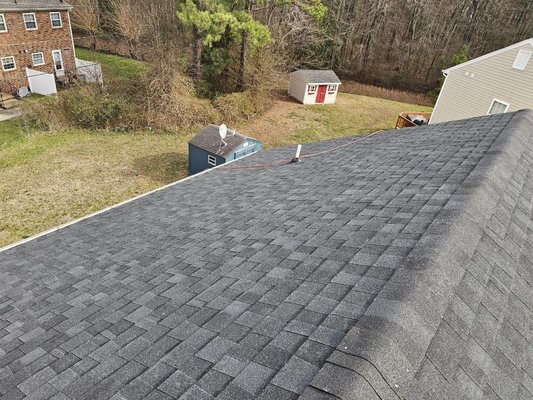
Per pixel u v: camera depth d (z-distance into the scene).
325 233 4.36
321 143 11.94
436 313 2.45
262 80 26.69
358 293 2.83
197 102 24.42
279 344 2.58
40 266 6.36
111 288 4.80
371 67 37.94
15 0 23.06
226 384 2.40
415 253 3.05
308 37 34.78
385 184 5.47
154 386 2.66
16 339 4.06
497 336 2.58
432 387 2.05
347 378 1.92
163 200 9.16
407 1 35.97
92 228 8.05
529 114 7.13
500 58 17.94
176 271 4.71
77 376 3.12
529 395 2.37
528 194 4.51
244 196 7.64
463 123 8.22
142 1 30.34
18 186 15.83
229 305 3.43
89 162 18.45
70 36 26.67
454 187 4.40
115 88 23.02
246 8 25.23
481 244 3.33
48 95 22.48
